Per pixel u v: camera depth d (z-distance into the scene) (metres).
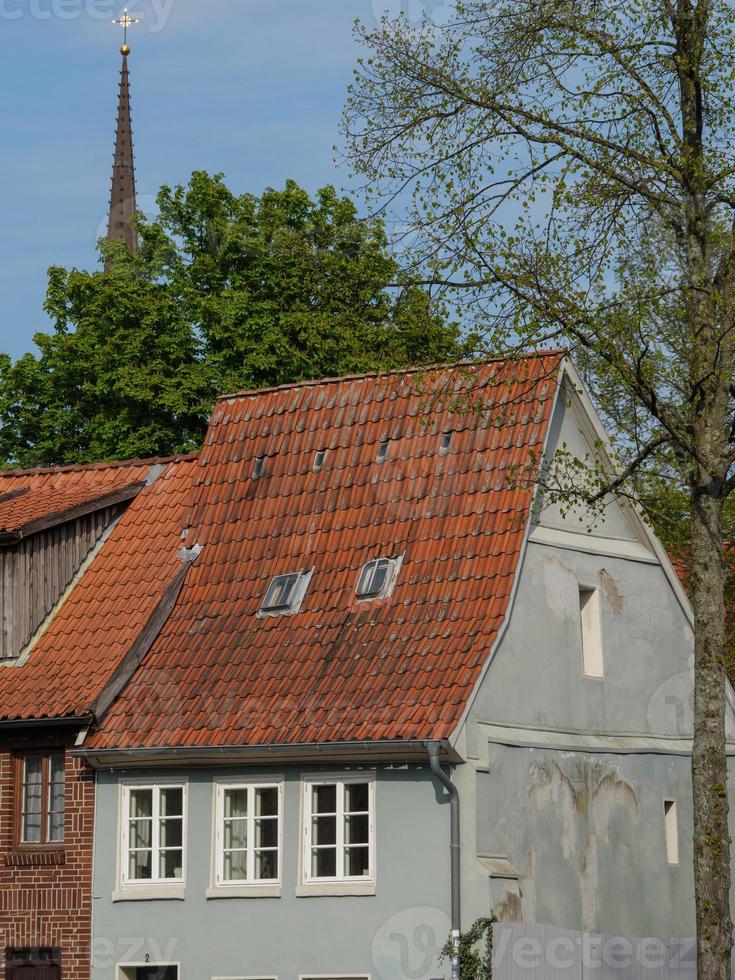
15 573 35.22
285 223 51.97
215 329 50.34
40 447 51.69
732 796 36.66
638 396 26.91
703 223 26.88
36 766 33.56
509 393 34.31
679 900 35.78
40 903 32.72
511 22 27.00
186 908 31.66
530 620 32.84
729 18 26.78
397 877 30.16
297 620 33.09
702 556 27.11
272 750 30.69
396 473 34.50
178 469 38.22
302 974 30.62
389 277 27.34
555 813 32.47
